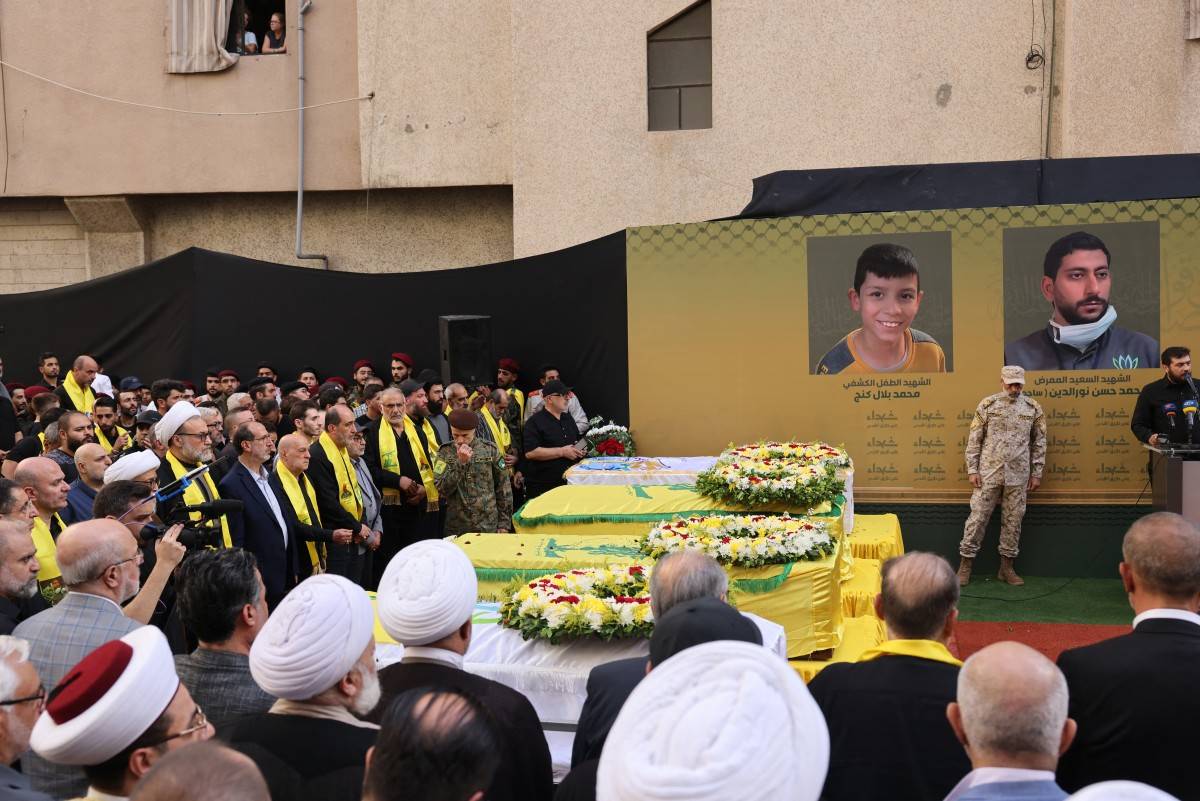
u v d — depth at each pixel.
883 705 3.22
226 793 1.78
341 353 13.24
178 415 7.13
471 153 15.26
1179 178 10.36
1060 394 10.54
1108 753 3.17
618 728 1.88
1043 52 12.89
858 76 13.38
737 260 11.18
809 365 11.06
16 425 11.12
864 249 10.88
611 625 4.98
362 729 3.05
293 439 7.64
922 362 10.81
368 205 16.08
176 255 13.59
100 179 16.02
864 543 8.71
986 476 10.32
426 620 3.57
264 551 7.00
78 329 13.93
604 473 9.81
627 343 11.76
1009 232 10.58
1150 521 3.40
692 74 14.02
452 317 11.44
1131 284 10.38
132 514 5.28
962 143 13.16
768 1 13.55
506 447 11.56
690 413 11.34
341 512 8.13
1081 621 9.12
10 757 2.91
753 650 1.96
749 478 8.06
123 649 2.54
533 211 14.23
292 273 13.30
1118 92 12.57
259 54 15.77
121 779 2.51
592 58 14.06
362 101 15.42
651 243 11.36
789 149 13.59
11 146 16.14
